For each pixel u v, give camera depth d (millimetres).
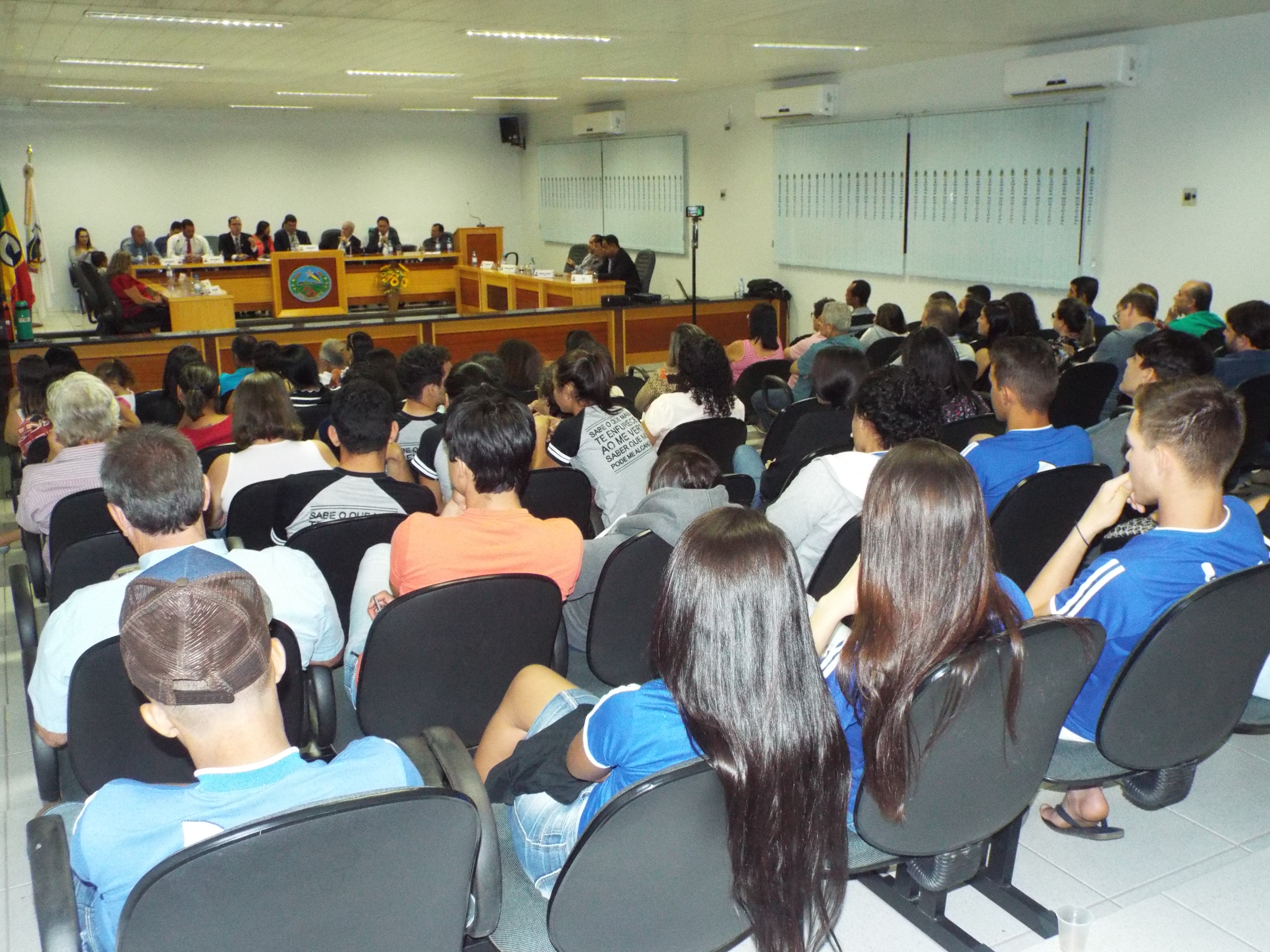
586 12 6406
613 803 1171
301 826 994
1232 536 1764
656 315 10797
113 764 1759
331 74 9828
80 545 2449
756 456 4035
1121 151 7570
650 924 1315
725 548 1229
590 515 3189
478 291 13844
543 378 4184
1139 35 7320
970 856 1678
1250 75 6684
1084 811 2242
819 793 1271
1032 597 1946
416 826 1063
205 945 1020
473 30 7133
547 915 1248
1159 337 3285
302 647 1919
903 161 9406
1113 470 3248
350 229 14250
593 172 14289
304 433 3977
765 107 10625
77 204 13852
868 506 1454
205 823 1073
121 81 10219
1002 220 8555
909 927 1942
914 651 1402
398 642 1882
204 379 4055
